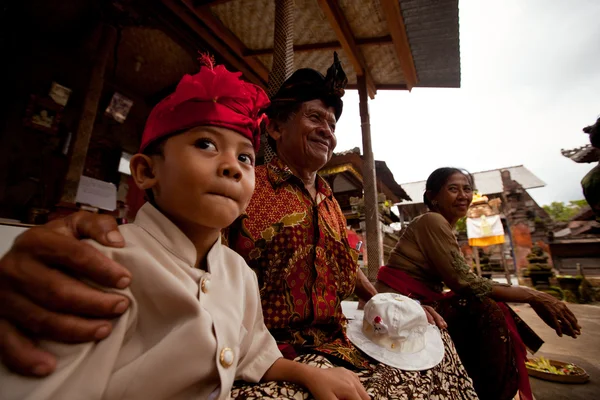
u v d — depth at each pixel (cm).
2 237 123
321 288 119
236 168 64
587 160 675
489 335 181
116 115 645
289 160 143
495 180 2208
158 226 69
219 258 80
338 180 866
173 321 60
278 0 293
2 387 43
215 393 59
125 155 686
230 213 64
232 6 389
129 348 57
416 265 214
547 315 181
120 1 405
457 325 198
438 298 212
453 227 241
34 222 370
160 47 565
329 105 143
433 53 430
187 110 65
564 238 1689
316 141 138
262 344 89
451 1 344
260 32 427
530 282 1427
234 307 73
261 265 114
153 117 69
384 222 862
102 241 55
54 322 46
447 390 129
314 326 118
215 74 66
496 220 1381
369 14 391
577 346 448
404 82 521
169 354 56
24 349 44
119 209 567
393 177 816
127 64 624
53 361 46
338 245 132
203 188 62
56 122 553
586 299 1256
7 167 506
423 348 132
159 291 58
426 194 255
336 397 75
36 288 45
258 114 84
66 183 350
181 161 62
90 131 378
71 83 593
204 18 400
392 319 129
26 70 543
